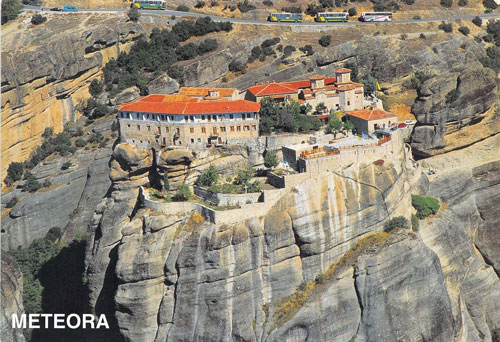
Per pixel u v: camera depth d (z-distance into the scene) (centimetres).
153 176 14362
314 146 14150
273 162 13925
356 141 14475
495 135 17138
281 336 12506
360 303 13050
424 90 16825
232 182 13725
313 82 16088
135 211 14162
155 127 14238
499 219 16862
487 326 15738
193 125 14000
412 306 13388
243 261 12406
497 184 17000
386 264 13138
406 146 16275
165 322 12656
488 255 16650
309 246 12794
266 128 14600
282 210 12700
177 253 12506
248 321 12488
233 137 14188
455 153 16988
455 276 14925
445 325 13775
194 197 13462
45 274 16638
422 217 14838
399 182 14050
